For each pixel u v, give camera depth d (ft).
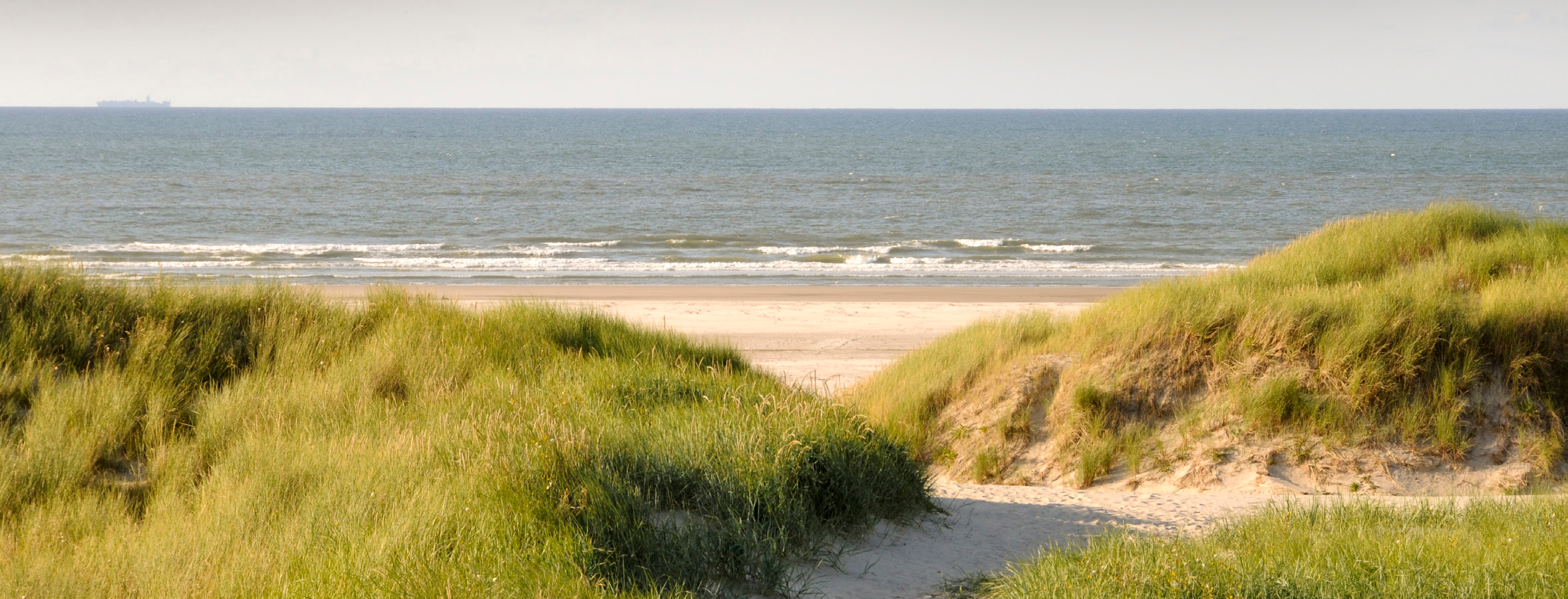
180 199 162.61
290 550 14.43
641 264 93.71
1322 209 155.53
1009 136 524.52
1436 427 27.55
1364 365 28.58
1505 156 319.27
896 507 19.89
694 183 207.10
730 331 56.90
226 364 27.04
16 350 24.67
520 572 13.51
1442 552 15.25
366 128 622.13
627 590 14.25
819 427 20.17
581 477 16.55
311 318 30.89
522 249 105.50
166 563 14.34
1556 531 16.96
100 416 21.40
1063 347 34.22
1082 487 28.55
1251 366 30.12
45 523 16.67
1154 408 30.35
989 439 31.42
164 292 29.84
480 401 23.82
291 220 134.21
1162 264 95.71
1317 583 13.82
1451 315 29.53
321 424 22.15
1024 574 15.39
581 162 288.10
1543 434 27.25
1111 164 282.56
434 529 14.65
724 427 19.98
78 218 133.18
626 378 26.63
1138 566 14.52
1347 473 26.94
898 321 61.00
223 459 19.99
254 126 649.20
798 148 382.42
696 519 16.98
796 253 104.17
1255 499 25.18
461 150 352.08
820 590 15.83
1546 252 37.60
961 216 144.05
